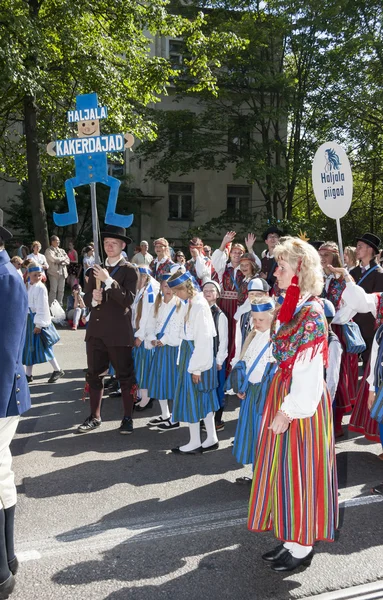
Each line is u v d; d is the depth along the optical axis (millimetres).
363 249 5652
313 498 2773
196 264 7516
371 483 4223
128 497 3898
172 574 2943
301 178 21000
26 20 11109
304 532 2760
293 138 21703
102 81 13172
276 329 2883
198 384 4586
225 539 3314
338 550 3217
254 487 2951
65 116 14398
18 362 2799
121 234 5160
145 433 5309
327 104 20062
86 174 4758
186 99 23906
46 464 4488
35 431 5320
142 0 14305
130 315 5289
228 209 25234
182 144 22188
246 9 20641
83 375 7668
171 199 25031
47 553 3148
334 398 4602
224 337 5109
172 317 5238
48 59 12391
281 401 2850
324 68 19953
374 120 21156
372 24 19984
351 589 2832
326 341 2756
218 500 3865
